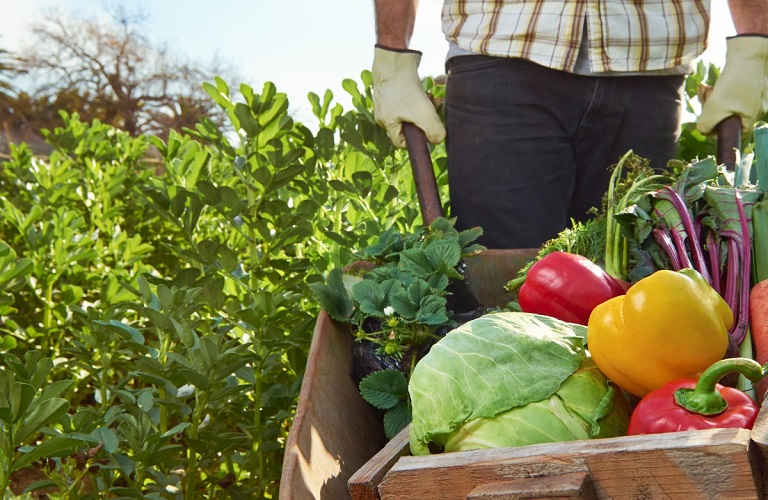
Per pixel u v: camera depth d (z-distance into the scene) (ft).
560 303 4.26
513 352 3.49
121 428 6.14
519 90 6.92
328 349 4.75
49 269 9.86
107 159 15.38
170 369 5.98
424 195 6.95
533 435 3.30
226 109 7.88
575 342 3.63
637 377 3.32
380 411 4.93
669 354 3.22
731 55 7.54
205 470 7.86
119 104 118.01
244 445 7.83
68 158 15.38
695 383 3.10
